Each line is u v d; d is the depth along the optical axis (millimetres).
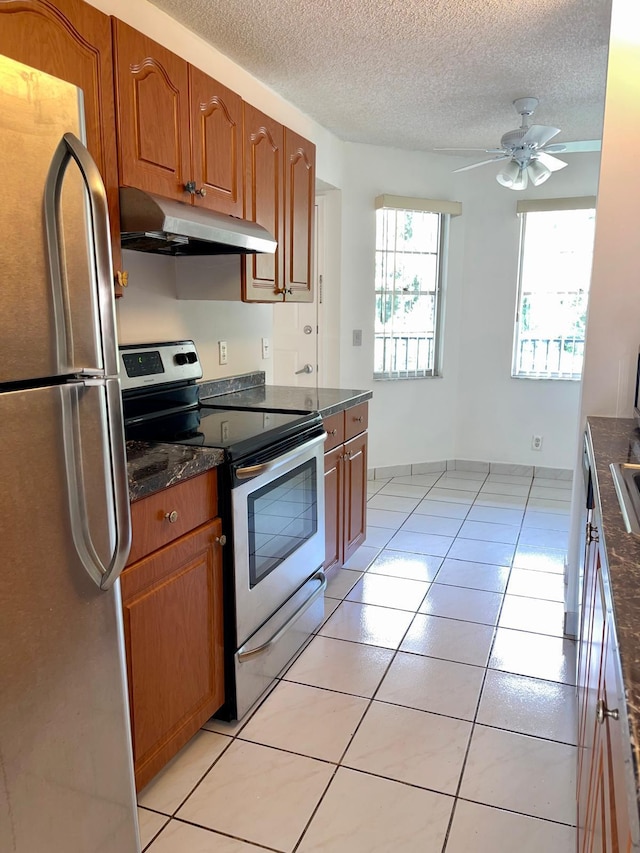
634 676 655
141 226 1775
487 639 2496
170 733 1714
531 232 4648
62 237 1035
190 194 2074
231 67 2834
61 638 1115
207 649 1857
